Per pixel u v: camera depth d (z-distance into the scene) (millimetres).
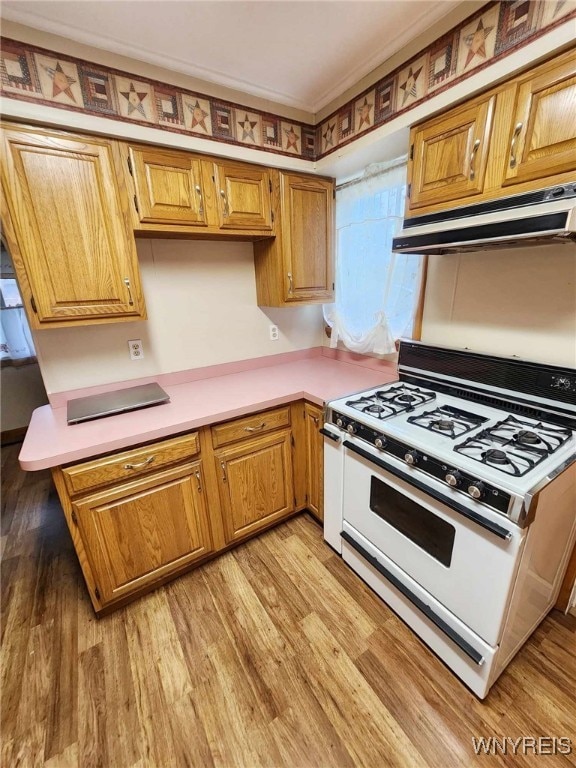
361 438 1487
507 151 1134
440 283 1727
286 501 2043
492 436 1248
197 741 1156
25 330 3428
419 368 1831
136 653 1429
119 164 1423
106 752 1136
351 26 1281
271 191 1853
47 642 1479
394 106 1478
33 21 1176
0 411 3426
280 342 2441
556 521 1187
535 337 1421
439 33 1259
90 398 1754
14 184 1252
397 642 1440
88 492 1379
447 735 1144
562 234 994
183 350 2055
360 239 2029
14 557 1979
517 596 1114
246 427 1749
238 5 1161
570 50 964
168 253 1902
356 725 1180
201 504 1697
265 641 1462
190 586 1729
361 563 1677
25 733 1190
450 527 1174
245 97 1671
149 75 1419
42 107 1240
